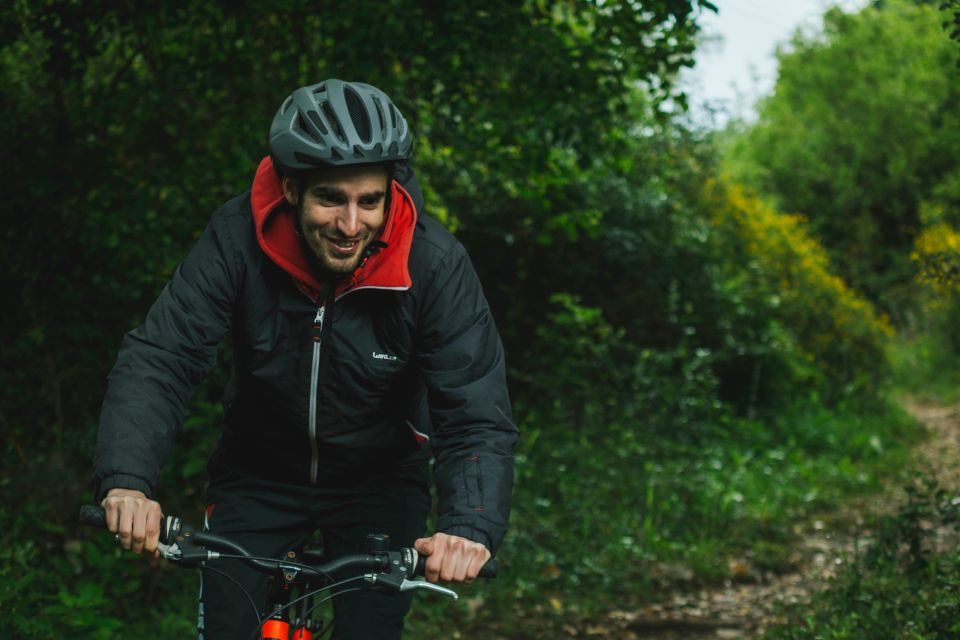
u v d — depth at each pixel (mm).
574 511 7074
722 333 10672
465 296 2510
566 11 6410
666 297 10195
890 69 21875
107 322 5848
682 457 8438
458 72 5730
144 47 5652
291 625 2309
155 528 2061
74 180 5594
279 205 2418
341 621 2588
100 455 2174
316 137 2236
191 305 2412
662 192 10383
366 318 2479
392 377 2533
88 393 5883
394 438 2652
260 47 5781
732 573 6652
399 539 2697
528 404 8742
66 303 5715
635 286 10156
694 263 10539
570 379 8453
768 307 11383
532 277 9766
